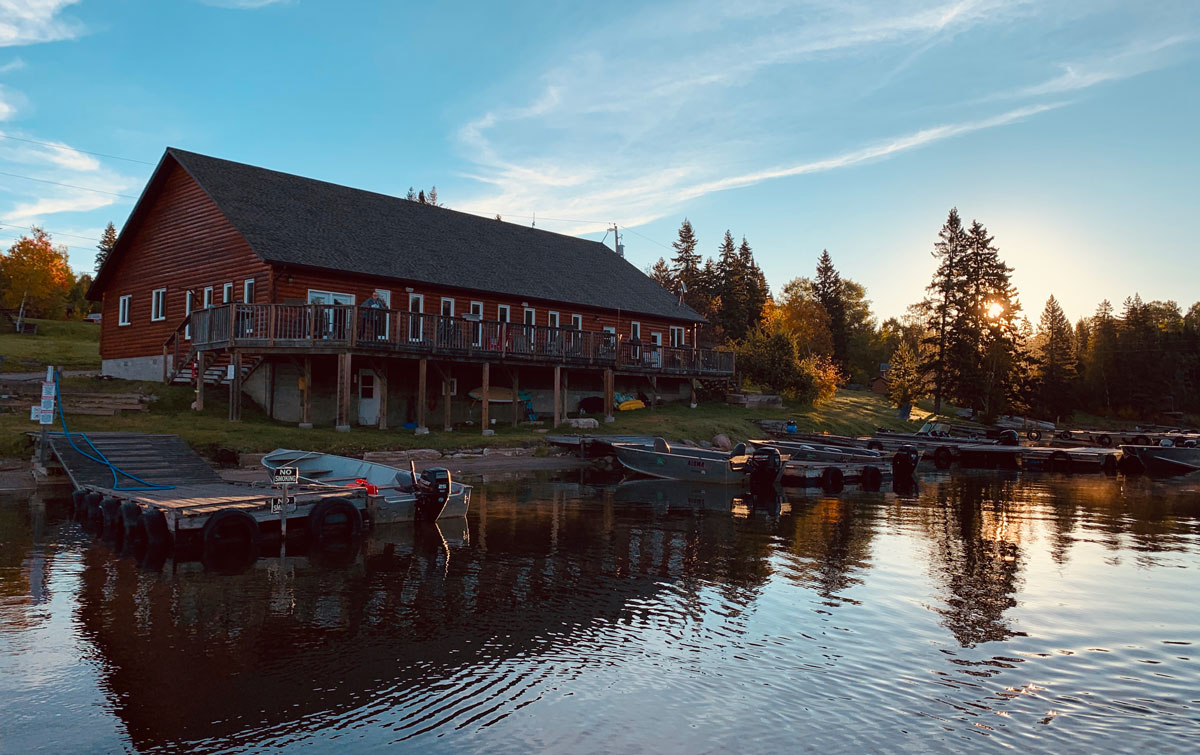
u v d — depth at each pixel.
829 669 7.75
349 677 7.26
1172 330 99.81
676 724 6.40
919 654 8.27
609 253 45.62
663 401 41.31
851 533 15.57
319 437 22.12
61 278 52.69
